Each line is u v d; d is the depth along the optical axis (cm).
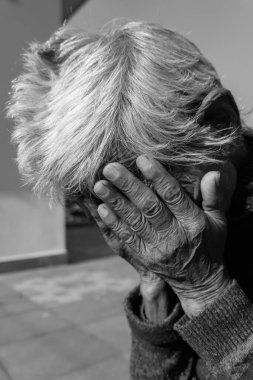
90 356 386
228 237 107
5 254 698
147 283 106
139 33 94
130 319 112
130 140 83
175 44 96
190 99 87
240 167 104
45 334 439
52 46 100
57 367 367
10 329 455
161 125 83
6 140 684
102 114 84
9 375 355
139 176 85
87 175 85
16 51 657
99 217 96
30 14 675
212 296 87
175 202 83
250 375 81
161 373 110
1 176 688
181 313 106
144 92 85
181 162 85
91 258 806
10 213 699
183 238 83
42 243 728
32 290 601
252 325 85
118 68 87
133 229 85
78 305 531
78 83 87
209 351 86
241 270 107
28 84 100
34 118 95
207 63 102
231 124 91
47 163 88
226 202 95
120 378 346
